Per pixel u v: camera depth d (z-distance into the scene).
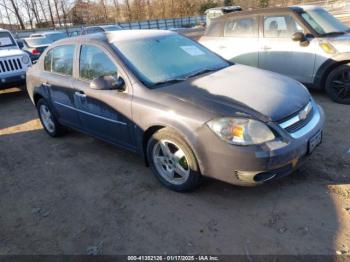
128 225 2.98
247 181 2.80
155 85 3.40
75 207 3.35
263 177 2.79
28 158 4.69
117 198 3.41
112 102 3.60
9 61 8.05
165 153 3.30
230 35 6.64
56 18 41.81
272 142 2.73
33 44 12.55
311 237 2.60
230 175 2.85
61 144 5.06
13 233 3.07
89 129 4.30
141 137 3.42
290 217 2.83
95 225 3.04
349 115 4.89
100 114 3.88
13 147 5.20
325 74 5.47
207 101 2.98
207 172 2.97
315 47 5.43
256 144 2.71
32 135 5.66
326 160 3.64
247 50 6.34
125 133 3.64
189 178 3.13
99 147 4.76
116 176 3.85
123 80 3.52
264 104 2.92
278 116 2.83
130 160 4.22
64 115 4.74
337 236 2.58
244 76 3.57
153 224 2.95
